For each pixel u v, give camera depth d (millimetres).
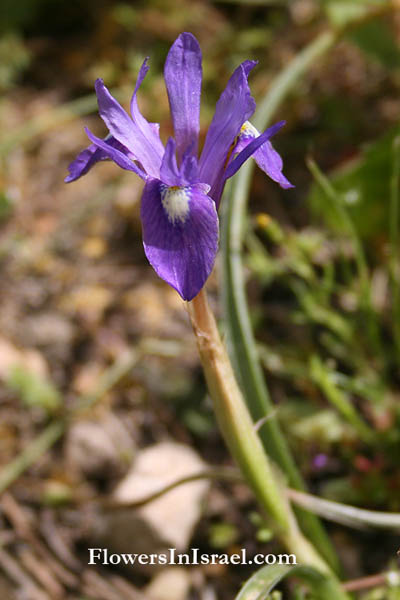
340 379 358
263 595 261
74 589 335
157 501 339
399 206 392
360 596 322
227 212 330
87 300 453
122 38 626
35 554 344
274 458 303
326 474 356
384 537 339
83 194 518
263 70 584
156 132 264
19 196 511
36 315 446
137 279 466
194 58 260
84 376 412
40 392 380
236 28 629
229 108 255
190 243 243
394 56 499
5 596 333
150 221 245
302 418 361
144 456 352
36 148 553
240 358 309
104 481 369
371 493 341
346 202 391
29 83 611
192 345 401
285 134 536
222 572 335
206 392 400
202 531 345
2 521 352
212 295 449
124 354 421
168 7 641
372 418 368
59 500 350
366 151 375
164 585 332
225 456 374
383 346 398
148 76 486
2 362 411
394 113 534
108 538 342
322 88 561
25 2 642
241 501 352
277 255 456
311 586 284
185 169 243
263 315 431
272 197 492
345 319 411
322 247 452
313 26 602
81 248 487
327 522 344
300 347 405
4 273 471
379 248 426
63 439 384
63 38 650
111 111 254
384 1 435
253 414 305
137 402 399
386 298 418
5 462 373
